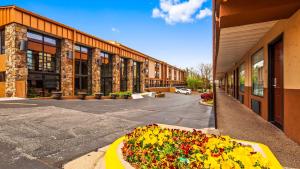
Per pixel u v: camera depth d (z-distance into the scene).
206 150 3.31
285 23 5.84
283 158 4.06
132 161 3.49
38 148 4.73
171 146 3.69
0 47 16.95
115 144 4.70
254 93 10.86
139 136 4.34
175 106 16.17
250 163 2.58
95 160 4.14
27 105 11.66
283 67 6.05
